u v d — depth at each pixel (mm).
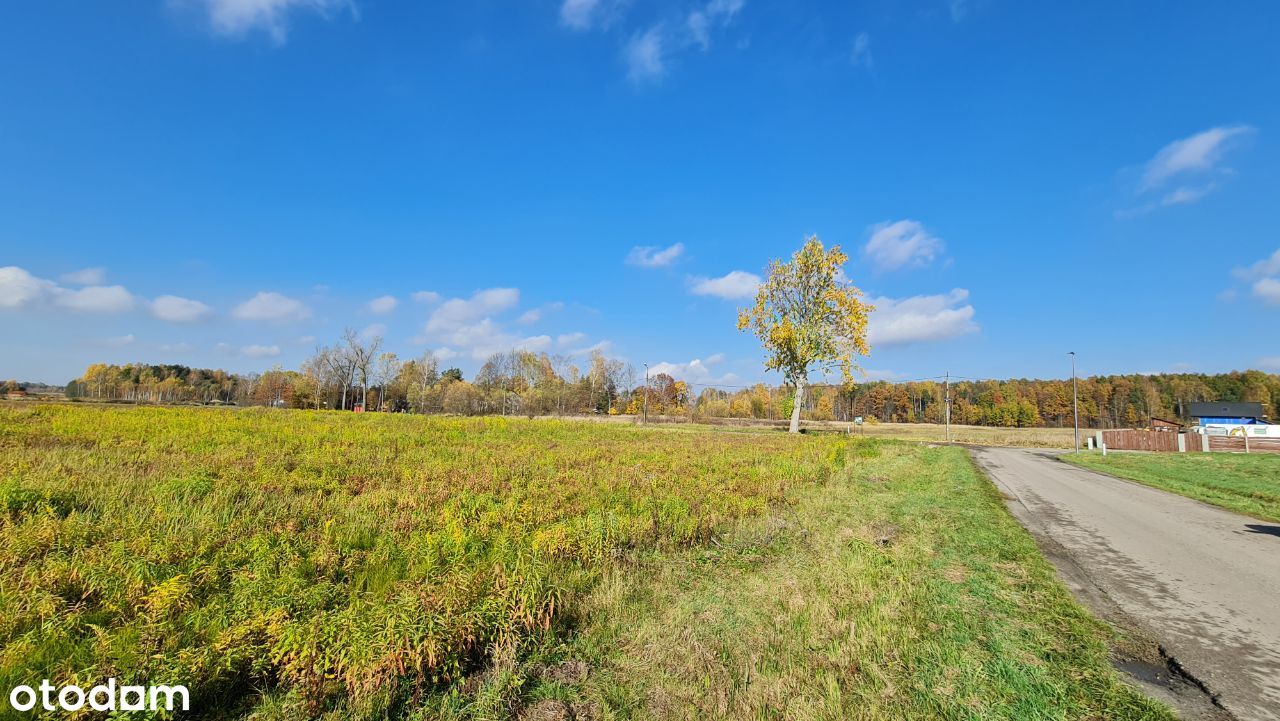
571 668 5051
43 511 8305
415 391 82938
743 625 6043
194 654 4438
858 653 5359
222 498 10297
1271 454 37312
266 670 4590
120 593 5574
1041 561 8562
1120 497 16391
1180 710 4383
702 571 7945
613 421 61906
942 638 5691
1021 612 6418
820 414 101812
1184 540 10469
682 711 4383
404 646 4520
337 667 4398
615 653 5395
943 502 14039
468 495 11547
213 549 7309
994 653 5363
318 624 4695
